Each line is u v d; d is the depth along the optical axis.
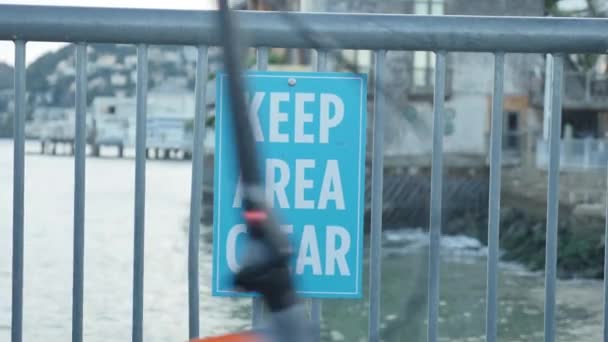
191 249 3.34
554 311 3.36
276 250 1.91
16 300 3.39
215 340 1.94
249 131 1.92
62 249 29.31
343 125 3.36
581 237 32.16
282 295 1.91
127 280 24.22
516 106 42.06
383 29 3.32
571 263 29.53
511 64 25.27
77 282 3.38
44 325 16.58
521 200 39.66
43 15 3.35
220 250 3.34
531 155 42.19
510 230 35.72
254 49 3.30
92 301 20.34
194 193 3.35
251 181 1.92
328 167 3.36
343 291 3.36
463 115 41.78
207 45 3.33
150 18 3.33
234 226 3.34
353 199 3.36
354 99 3.35
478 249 32.69
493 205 3.38
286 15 3.27
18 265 3.39
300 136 3.36
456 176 42.28
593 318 18.11
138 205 3.37
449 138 41.88
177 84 79.12
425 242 3.11
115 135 83.81
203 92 3.35
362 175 3.35
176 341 16.39
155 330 17.30
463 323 15.96
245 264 1.92
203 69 3.34
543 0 8.31
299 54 5.92
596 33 3.34
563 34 3.35
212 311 12.77
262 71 3.32
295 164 3.36
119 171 69.44
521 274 28.81
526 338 16.38
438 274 3.32
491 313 3.38
